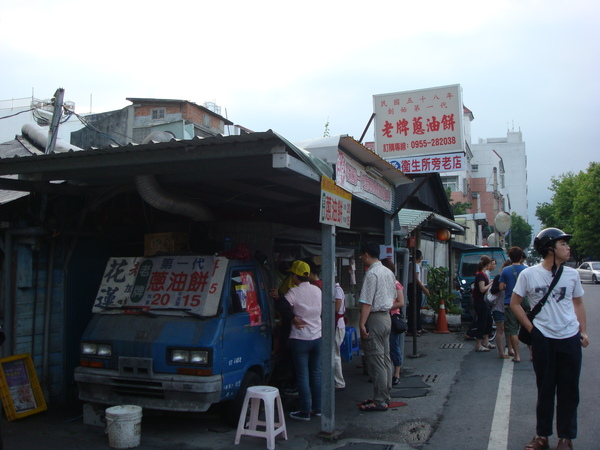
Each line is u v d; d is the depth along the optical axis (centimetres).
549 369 487
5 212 666
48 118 1102
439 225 1495
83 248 736
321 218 541
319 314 634
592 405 650
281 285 730
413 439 557
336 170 595
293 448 535
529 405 662
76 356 720
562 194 5625
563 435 479
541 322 492
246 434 541
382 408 658
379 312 659
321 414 575
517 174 7138
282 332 696
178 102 2642
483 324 1046
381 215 945
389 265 768
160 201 620
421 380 817
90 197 705
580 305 500
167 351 556
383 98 930
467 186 4622
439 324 1325
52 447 539
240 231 744
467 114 4934
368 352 663
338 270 1116
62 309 710
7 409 622
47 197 682
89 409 612
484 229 3678
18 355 653
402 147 912
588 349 1011
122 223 779
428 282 1471
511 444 532
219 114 2980
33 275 685
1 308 674
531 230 6625
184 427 599
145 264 647
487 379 807
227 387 562
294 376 732
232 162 521
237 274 625
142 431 585
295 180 630
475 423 602
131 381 566
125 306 616
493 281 965
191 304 588
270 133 457
